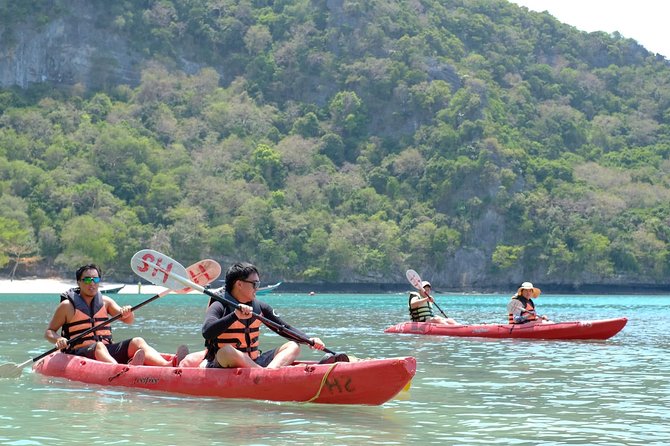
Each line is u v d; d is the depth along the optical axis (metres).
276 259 105.38
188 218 103.94
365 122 135.25
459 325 23.05
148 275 12.07
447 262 111.94
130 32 144.00
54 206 103.31
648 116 155.38
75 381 11.87
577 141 141.62
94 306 12.39
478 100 130.38
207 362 10.88
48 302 52.41
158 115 131.50
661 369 14.69
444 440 8.24
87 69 138.62
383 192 123.06
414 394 11.38
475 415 9.67
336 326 28.36
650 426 9.06
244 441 8.08
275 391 10.06
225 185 113.50
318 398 9.91
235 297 10.57
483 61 150.75
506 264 111.25
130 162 114.38
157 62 143.12
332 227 109.81
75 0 139.38
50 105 127.25
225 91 141.38
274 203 113.38
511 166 120.31
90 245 94.00
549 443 8.15
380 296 91.31
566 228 115.25
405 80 135.88
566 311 50.16
